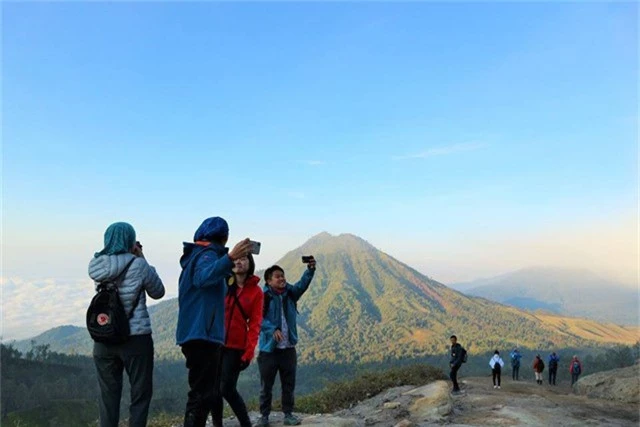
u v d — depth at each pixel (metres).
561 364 56.16
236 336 5.13
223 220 4.28
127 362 4.25
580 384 17.25
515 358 27.30
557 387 22.73
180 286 4.10
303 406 11.19
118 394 4.38
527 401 11.02
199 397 4.08
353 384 12.67
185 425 4.06
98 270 4.20
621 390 14.88
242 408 5.39
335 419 6.36
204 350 4.05
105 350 4.25
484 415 9.09
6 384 94.06
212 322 4.06
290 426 5.90
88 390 105.75
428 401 9.17
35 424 76.69
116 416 4.34
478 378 24.58
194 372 4.09
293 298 6.20
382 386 12.78
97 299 4.19
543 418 9.08
